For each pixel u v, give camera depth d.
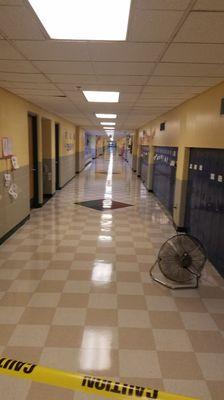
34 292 3.17
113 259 4.16
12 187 4.96
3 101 4.54
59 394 1.89
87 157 23.11
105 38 2.37
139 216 6.76
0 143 4.44
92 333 2.52
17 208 5.34
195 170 4.98
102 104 6.31
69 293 3.18
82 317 2.74
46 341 2.39
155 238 5.18
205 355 2.30
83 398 1.86
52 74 3.65
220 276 3.69
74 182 12.28
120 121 11.25
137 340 2.45
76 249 4.50
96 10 1.87
